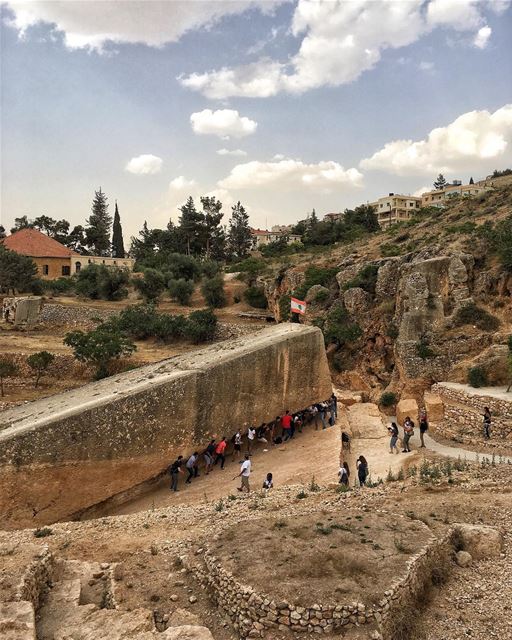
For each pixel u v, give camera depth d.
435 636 8.03
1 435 15.73
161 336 45.06
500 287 28.44
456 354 26.84
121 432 17.17
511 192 51.22
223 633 8.15
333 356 34.16
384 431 22.62
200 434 18.97
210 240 93.88
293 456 19.02
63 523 14.42
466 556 9.95
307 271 45.03
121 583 9.68
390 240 52.22
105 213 103.81
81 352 35.25
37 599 8.84
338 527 10.43
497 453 19.27
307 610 7.75
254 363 20.64
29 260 60.72
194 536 11.63
